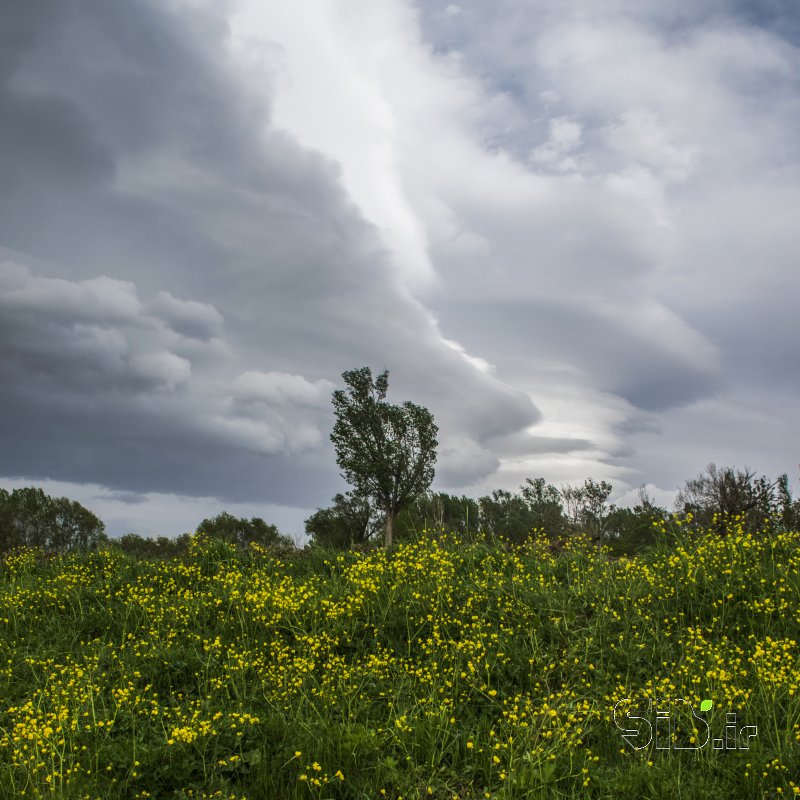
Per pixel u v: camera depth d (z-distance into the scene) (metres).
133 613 11.16
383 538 15.08
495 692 7.89
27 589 12.20
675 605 10.12
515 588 10.77
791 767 6.11
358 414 38.16
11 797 5.93
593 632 9.34
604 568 11.62
